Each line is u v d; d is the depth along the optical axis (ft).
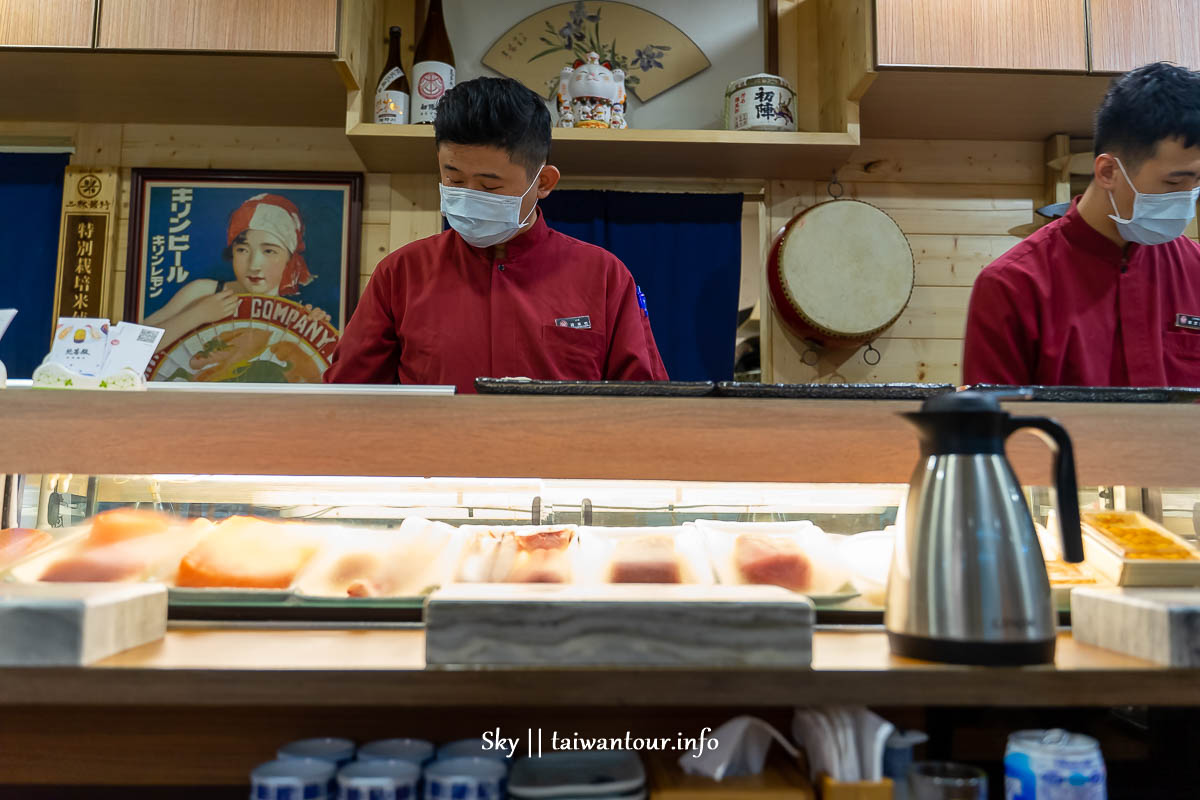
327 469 3.30
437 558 3.47
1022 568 2.73
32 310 8.80
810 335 8.99
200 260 8.95
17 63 7.91
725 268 9.06
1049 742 2.74
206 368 8.84
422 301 6.17
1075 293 5.90
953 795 2.58
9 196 8.93
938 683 2.61
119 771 3.32
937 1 8.05
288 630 3.14
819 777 2.73
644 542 3.60
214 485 3.73
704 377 8.91
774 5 9.47
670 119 9.35
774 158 8.75
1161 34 8.15
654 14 9.45
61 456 3.29
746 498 3.80
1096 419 3.40
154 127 9.12
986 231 9.39
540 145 5.50
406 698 2.55
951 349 9.23
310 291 8.95
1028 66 8.03
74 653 2.54
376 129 8.09
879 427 3.40
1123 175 5.46
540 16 9.39
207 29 7.73
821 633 3.19
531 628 2.60
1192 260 6.23
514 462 3.32
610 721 3.39
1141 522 3.75
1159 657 2.69
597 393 3.45
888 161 9.41
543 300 6.21
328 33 7.77
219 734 3.34
